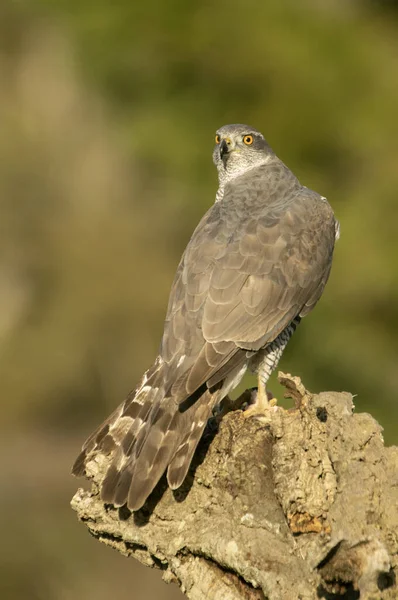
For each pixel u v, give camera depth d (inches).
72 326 755.4
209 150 568.4
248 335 312.2
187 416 286.5
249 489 277.9
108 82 594.6
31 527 621.3
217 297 314.0
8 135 834.2
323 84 575.5
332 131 570.3
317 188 567.5
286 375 282.8
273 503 275.9
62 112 831.1
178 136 568.4
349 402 290.0
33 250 796.0
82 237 768.3
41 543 602.5
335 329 551.2
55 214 811.4
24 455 743.7
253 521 273.4
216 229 337.4
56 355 763.4
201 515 279.6
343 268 553.0
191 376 293.1
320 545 260.8
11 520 634.2
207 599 272.7
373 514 269.7
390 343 557.9
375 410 551.2
